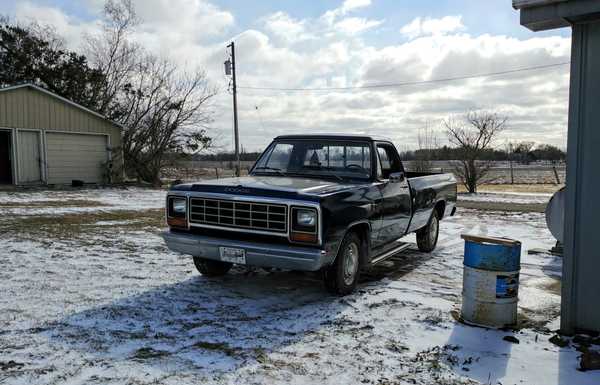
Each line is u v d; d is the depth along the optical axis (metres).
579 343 4.08
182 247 5.40
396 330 4.42
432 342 4.14
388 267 7.16
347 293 5.57
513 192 23.92
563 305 4.28
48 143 21.53
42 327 4.33
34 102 20.84
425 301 5.34
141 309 4.91
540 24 4.10
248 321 4.62
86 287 5.66
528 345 4.09
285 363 3.67
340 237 5.07
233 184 5.41
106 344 3.97
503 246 4.47
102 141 23.77
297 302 5.27
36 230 9.84
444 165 26.14
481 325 4.54
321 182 5.70
